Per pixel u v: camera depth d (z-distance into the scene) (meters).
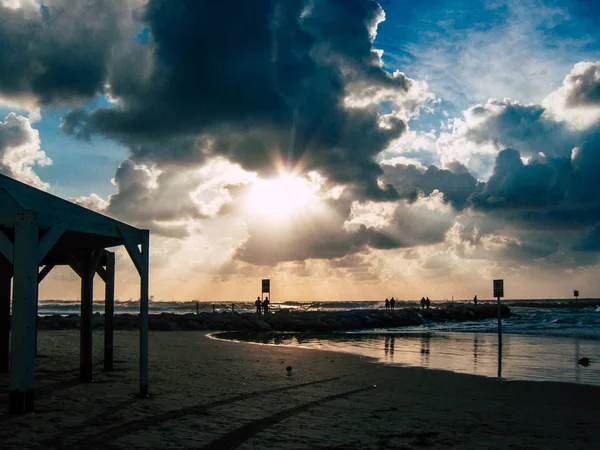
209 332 36.66
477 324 52.22
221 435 7.55
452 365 17.22
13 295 8.00
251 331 39.50
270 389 11.61
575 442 7.71
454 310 69.94
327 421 8.67
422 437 7.82
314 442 7.38
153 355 18.25
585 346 24.88
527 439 7.85
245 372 14.27
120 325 38.72
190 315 48.97
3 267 12.53
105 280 13.65
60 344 20.92
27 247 7.93
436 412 9.70
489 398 11.28
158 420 8.24
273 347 22.73
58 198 8.75
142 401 9.63
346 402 10.40
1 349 12.47
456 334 35.84
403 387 12.54
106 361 13.51
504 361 18.56
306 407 9.75
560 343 26.77
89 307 11.79
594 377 14.59
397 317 53.03
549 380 13.98
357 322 47.94
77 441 6.92
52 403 9.11
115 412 8.63
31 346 8.13
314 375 14.16
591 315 60.69
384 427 8.38
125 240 9.80
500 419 9.23
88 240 11.07
